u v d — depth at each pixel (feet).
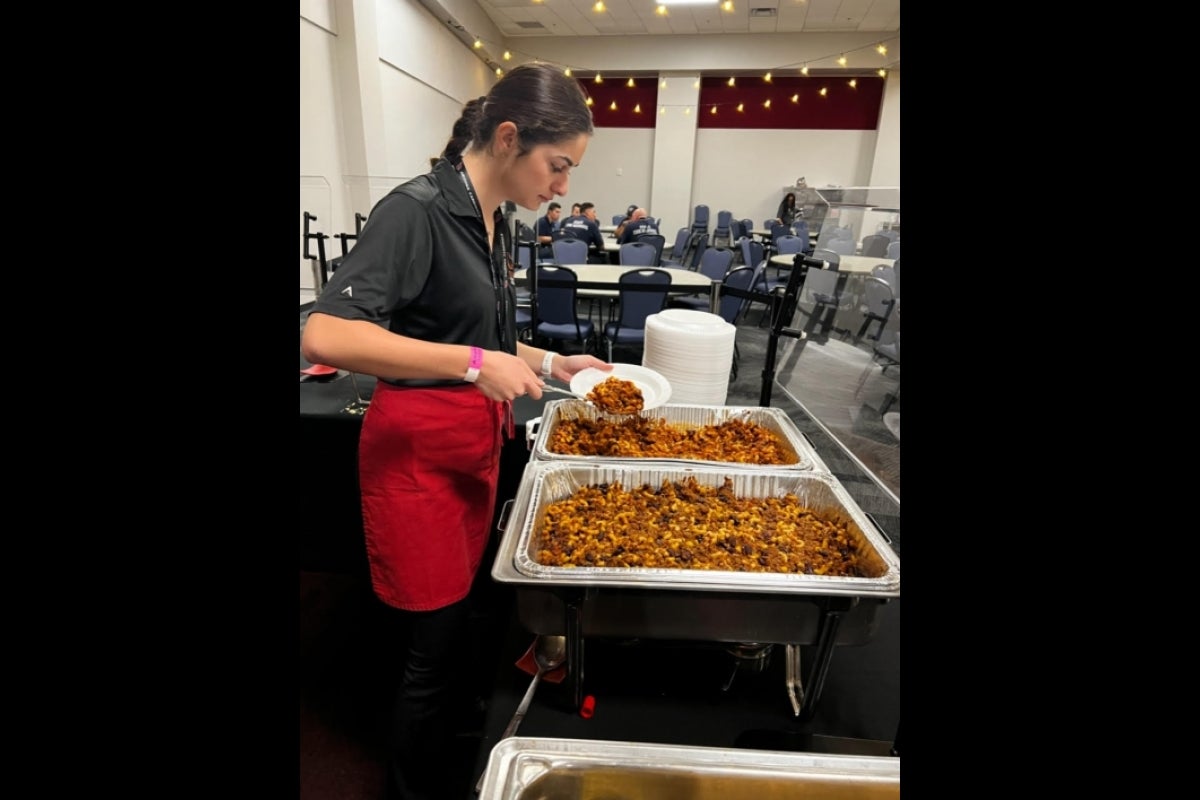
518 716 3.67
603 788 2.06
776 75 32.58
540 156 3.33
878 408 6.21
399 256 3.11
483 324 3.58
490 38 29.73
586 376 4.95
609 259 22.43
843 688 3.95
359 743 4.88
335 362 2.93
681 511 4.00
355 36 17.54
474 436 3.57
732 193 35.40
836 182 34.12
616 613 3.19
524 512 3.69
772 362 5.32
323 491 5.56
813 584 3.01
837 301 8.05
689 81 32.89
